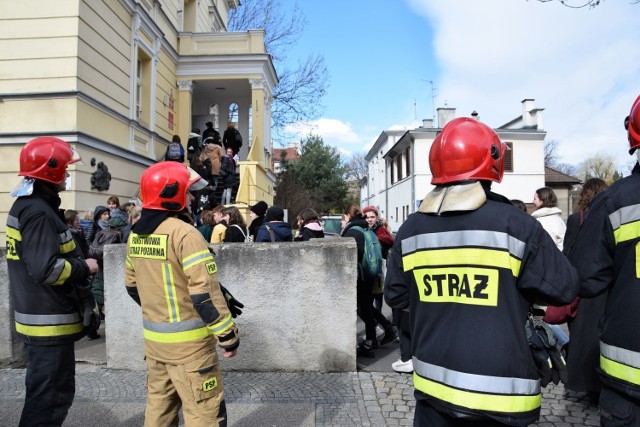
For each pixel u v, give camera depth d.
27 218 2.61
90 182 9.05
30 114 8.48
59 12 8.55
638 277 1.98
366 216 6.18
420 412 2.03
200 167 10.98
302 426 3.41
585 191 3.92
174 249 2.46
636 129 2.12
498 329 1.78
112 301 4.74
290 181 34.78
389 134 37.50
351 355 4.58
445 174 2.00
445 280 1.91
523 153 27.50
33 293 2.69
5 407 3.79
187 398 2.44
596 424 3.52
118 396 4.03
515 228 1.81
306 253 4.55
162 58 14.30
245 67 16.14
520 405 1.75
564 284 1.80
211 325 2.40
